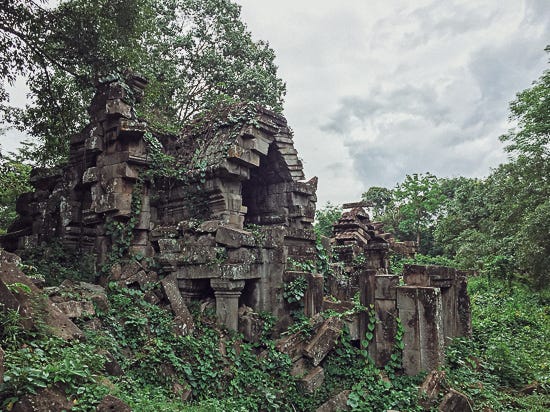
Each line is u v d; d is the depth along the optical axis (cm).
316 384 791
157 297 938
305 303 909
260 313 920
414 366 787
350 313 871
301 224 1357
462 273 1070
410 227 4212
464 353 912
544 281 1847
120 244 1026
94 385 465
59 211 1205
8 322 489
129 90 1069
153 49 2256
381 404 734
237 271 883
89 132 1113
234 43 2509
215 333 851
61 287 774
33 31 1184
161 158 1123
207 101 2355
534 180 2016
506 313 1398
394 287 830
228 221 1070
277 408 731
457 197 3547
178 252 989
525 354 990
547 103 1897
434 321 781
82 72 1448
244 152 1080
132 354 734
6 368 418
